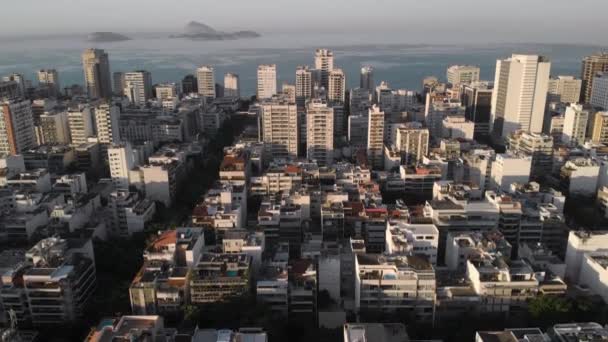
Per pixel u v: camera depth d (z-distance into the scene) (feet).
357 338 649.61
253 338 645.10
